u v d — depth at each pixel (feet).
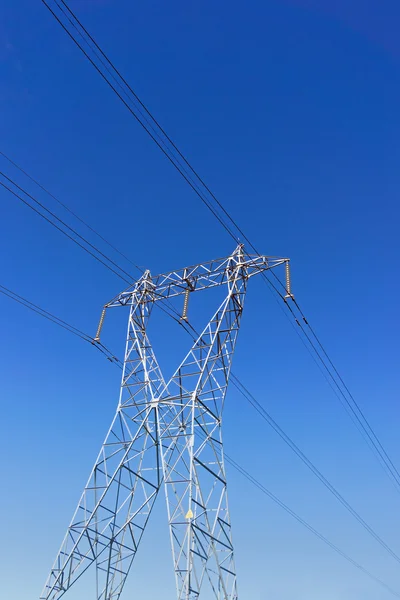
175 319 134.31
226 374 125.18
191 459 112.57
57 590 116.78
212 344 126.93
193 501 108.99
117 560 126.41
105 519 125.80
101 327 145.28
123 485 129.29
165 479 115.44
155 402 129.39
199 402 122.72
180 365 128.47
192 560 102.27
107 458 129.29
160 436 125.39
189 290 139.13
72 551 119.55
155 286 144.05
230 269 134.41
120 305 151.43
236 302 132.05
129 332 142.51
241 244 135.13
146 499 131.64
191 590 100.07
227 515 114.11
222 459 119.14
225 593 105.81
